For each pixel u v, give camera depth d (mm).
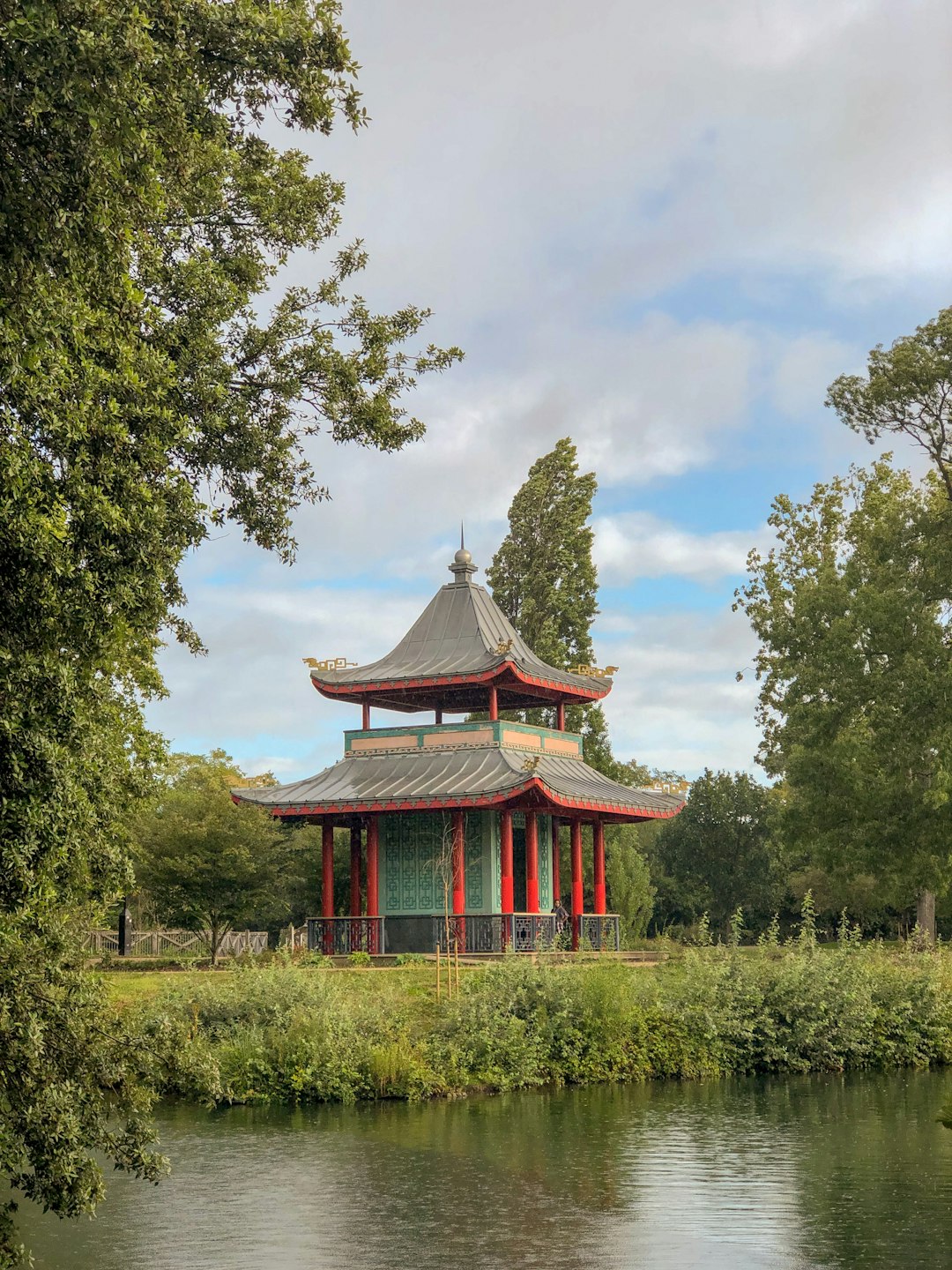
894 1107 31031
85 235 12875
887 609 67062
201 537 19234
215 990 35062
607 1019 36375
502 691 55938
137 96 12359
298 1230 19281
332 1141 26359
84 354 14727
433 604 57438
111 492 14766
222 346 23781
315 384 26188
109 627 14656
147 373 16719
